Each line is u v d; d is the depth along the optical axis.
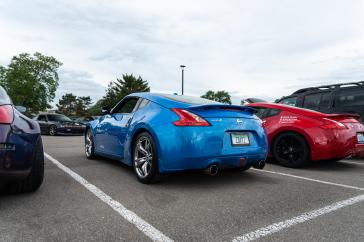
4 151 2.20
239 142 3.15
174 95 3.66
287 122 4.66
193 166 2.86
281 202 2.64
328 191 3.07
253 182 3.45
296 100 7.19
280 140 4.73
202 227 2.02
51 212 2.27
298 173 4.12
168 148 2.90
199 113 2.97
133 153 3.54
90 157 5.08
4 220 2.09
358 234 1.92
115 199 2.65
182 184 3.27
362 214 2.33
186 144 2.83
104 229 1.96
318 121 4.37
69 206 2.42
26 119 2.64
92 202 2.54
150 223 2.08
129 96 4.06
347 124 4.41
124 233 1.90
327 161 5.00
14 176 2.33
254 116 3.50
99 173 3.82
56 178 3.49
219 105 3.06
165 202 2.58
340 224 2.10
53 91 43.75
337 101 6.25
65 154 5.80
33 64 42.00
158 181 3.22
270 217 2.24
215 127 2.97
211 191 2.99
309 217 2.25
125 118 3.85
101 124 4.58
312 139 4.31
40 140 2.81
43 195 2.74
